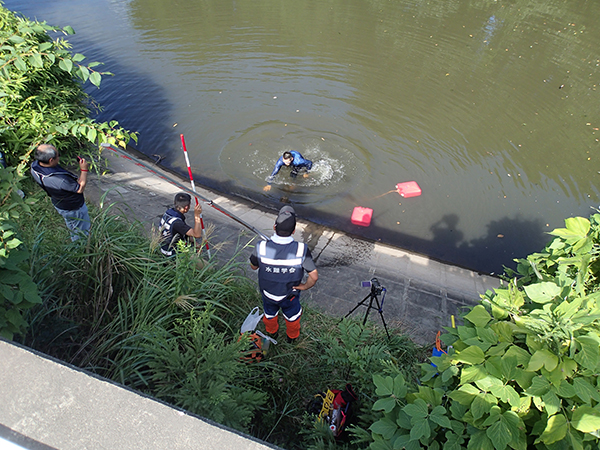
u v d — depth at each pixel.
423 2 17.73
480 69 12.65
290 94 11.19
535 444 1.63
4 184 2.29
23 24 3.93
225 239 5.93
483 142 9.62
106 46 13.39
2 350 1.31
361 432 2.21
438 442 1.86
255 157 9.03
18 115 6.00
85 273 3.13
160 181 7.82
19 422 1.13
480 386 1.66
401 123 10.20
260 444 1.14
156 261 3.50
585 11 17.09
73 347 2.74
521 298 2.00
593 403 1.62
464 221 7.72
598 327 1.78
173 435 1.13
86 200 6.17
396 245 7.14
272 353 3.36
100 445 1.09
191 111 10.41
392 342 3.79
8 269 1.99
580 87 11.82
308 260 3.07
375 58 13.12
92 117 9.93
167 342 2.75
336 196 8.14
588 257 2.09
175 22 15.41
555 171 8.84
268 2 17.52
